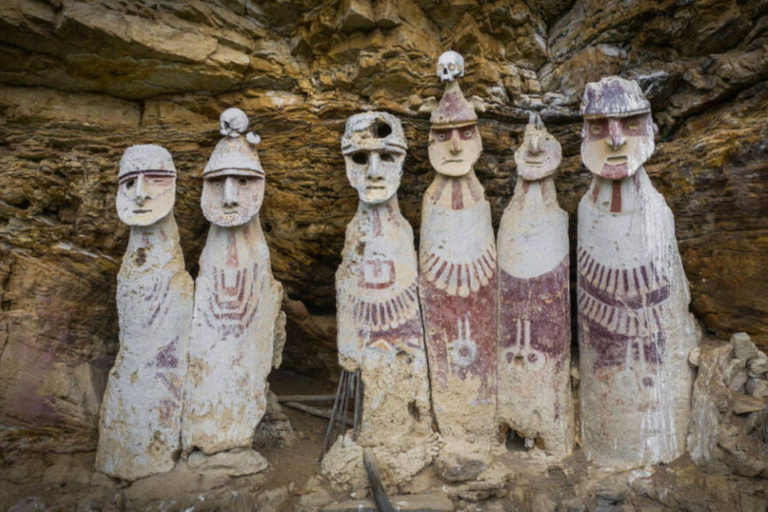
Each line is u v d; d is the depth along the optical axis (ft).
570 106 16.05
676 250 12.75
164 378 12.66
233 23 15.30
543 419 13.08
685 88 15.26
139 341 12.62
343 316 13.50
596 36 15.78
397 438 12.98
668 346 12.51
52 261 14.06
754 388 11.95
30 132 14.96
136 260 12.78
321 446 14.11
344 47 15.49
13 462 12.64
